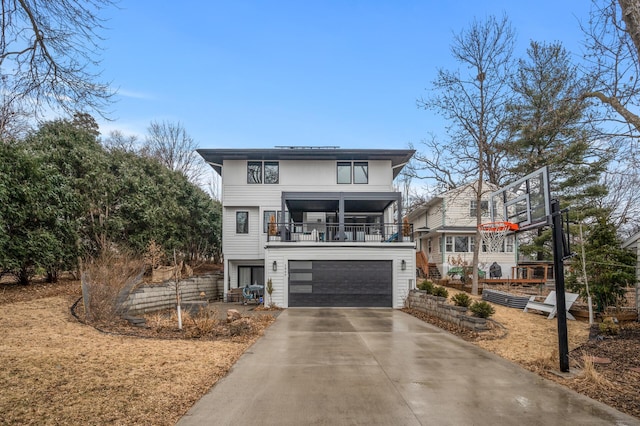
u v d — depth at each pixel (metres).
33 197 11.50
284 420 4.14
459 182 20.48
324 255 17.00
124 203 17.20
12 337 7.13
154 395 4.72
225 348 7.53
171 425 3.97
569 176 21.95
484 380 5.67
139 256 16.28
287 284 16.89
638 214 21.36
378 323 11.80
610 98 8.38
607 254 11.55
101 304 9.55
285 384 5.40
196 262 25.55
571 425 4.07
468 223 27.02
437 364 6.62
